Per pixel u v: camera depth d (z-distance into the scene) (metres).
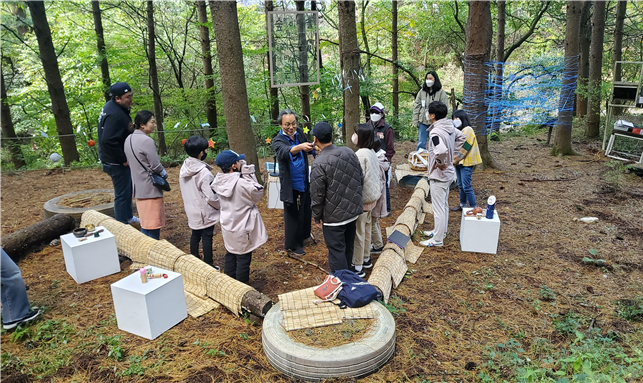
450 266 4.55
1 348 3.16
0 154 10.50
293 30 6.51
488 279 4.23
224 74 6.48
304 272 4.47
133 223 5.58
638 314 3.46
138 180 4.58
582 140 11.06
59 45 13.99
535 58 11.55
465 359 3.00
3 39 11.21
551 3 14.71
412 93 16.70
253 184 3.75
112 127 4.94
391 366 2.89
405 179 7.75
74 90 13.49
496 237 4.80
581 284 4.09
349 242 4.02
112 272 4.46
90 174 9.40
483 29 8.11
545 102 9.91
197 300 3.77
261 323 3.42
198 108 14.02
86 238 4.36
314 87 13.29
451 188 7.61
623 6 11.52
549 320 3.49
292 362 2.74
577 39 8.89
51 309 3.72
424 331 3.35
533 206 6.43
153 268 3.64
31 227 5.10
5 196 7.64
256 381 2.76
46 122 13.63
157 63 17.41
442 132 4.63
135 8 13.96
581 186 7.34
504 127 12.96
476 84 8.40
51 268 4.61
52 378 2.84
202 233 4.37
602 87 10.95
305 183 4.88
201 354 3.06
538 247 4.97
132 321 3.30
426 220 6.16
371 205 4.11
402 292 4.00
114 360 3.01
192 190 4.25
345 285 3.39
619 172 7.82
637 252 4.73
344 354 2.73
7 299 3.33
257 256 4.92
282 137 4.48
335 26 16.39
